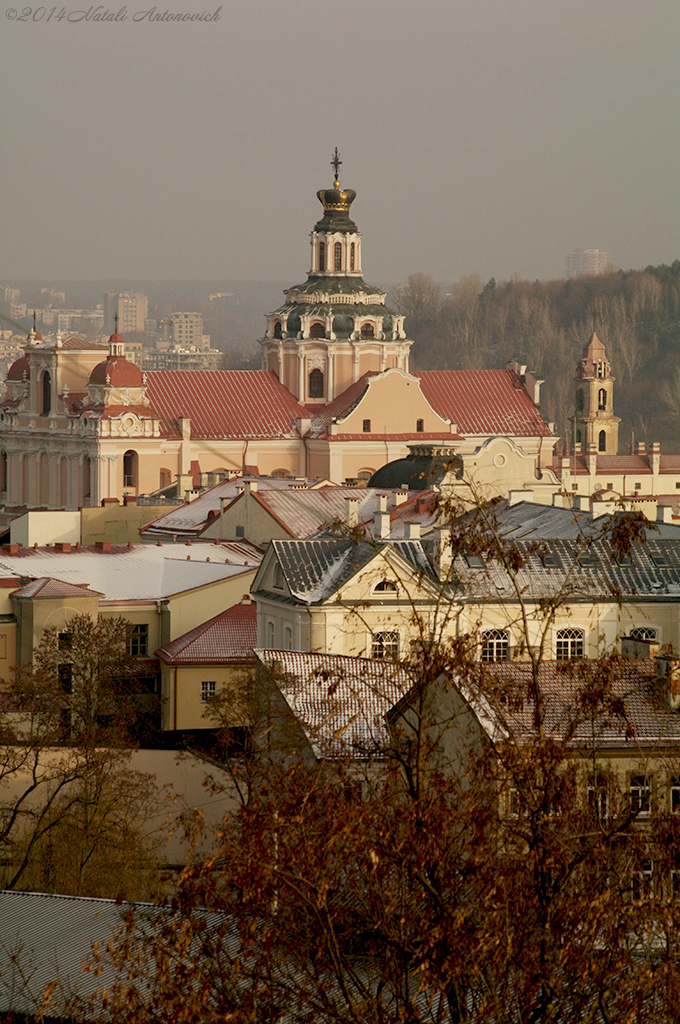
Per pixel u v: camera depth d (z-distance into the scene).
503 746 112.00
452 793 114.69
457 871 107.06
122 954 118.06
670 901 106.88
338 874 107.81
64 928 146.88
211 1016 103.00
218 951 108.06
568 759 116.62
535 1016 103.94
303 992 105.25
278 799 111.75
